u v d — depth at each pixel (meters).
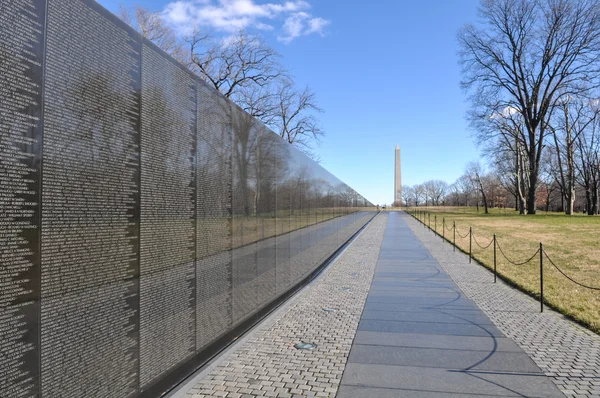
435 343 6.12
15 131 2.58
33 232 2.70
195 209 5.05
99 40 3.40
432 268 13.54
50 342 2.81
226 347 5.85
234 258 6.26
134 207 3.81
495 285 10.69
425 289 10.16
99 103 3.37
